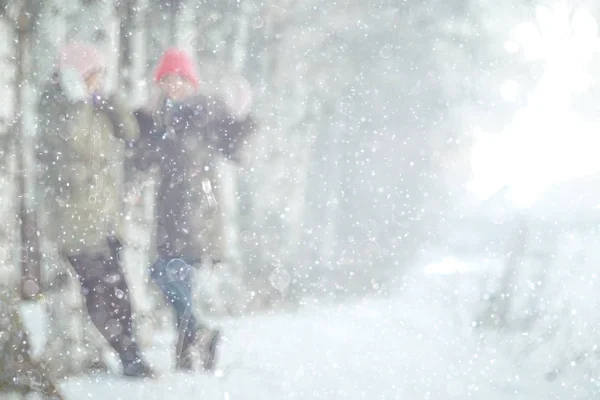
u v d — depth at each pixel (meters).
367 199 23.78
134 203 15.93
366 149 24.08
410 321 17.52
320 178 24.03
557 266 16.83
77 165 14.55
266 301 20.55
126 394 13.32
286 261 22.67
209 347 14.93
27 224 15.27
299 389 13.26
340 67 24.95
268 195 23.67
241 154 16.33
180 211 15.58
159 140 15.59
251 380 13.90
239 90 16.69
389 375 13.88
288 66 24.48
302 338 16.78
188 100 15.93
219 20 23.84
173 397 13.12
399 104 24.08
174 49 16.14
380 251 22.77
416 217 23.08
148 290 19.39
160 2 22.80
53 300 15.34
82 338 14.98
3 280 14.58
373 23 24.97
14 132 15.70
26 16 16.36
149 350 16.25
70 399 13.02
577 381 13.30
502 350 14.97
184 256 15.48
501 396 12.65
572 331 15.03
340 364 14.65
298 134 24.27
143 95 21.86
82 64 14.88
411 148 23.83
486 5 21.83
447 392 12.91
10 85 16.05
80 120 14.60
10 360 13.23
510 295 16.78
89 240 14.47
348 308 19.62
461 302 18.14
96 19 20.56
